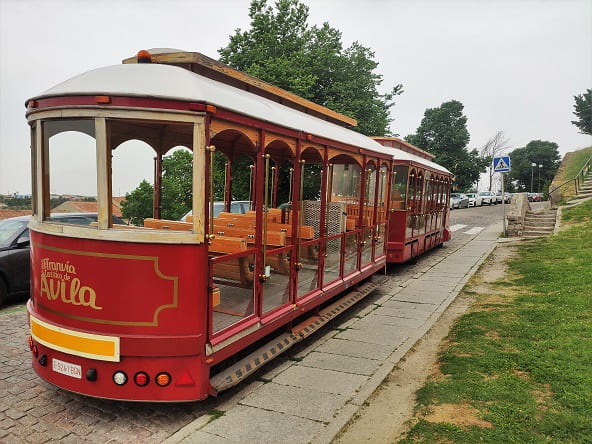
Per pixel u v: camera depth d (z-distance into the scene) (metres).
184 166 4.15
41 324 3.71
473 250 13.58
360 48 19.97
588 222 13.42
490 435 3.27
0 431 3.53
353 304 6.99
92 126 3.43
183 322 3.53
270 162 7.43
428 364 4.93
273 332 5.25
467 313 6.68
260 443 3.34
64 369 3.64
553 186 23.45
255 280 4.46
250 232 5.25
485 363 4.61
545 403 3.73
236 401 4.07
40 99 3.62
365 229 7.66
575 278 7.76
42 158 3.72
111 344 3.43
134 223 4.30
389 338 5.89
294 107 6.33
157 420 3.73
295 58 16.62
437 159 49.28
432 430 3.40
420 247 12.11
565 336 5.17
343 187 7.48
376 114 19.67
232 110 3.79
